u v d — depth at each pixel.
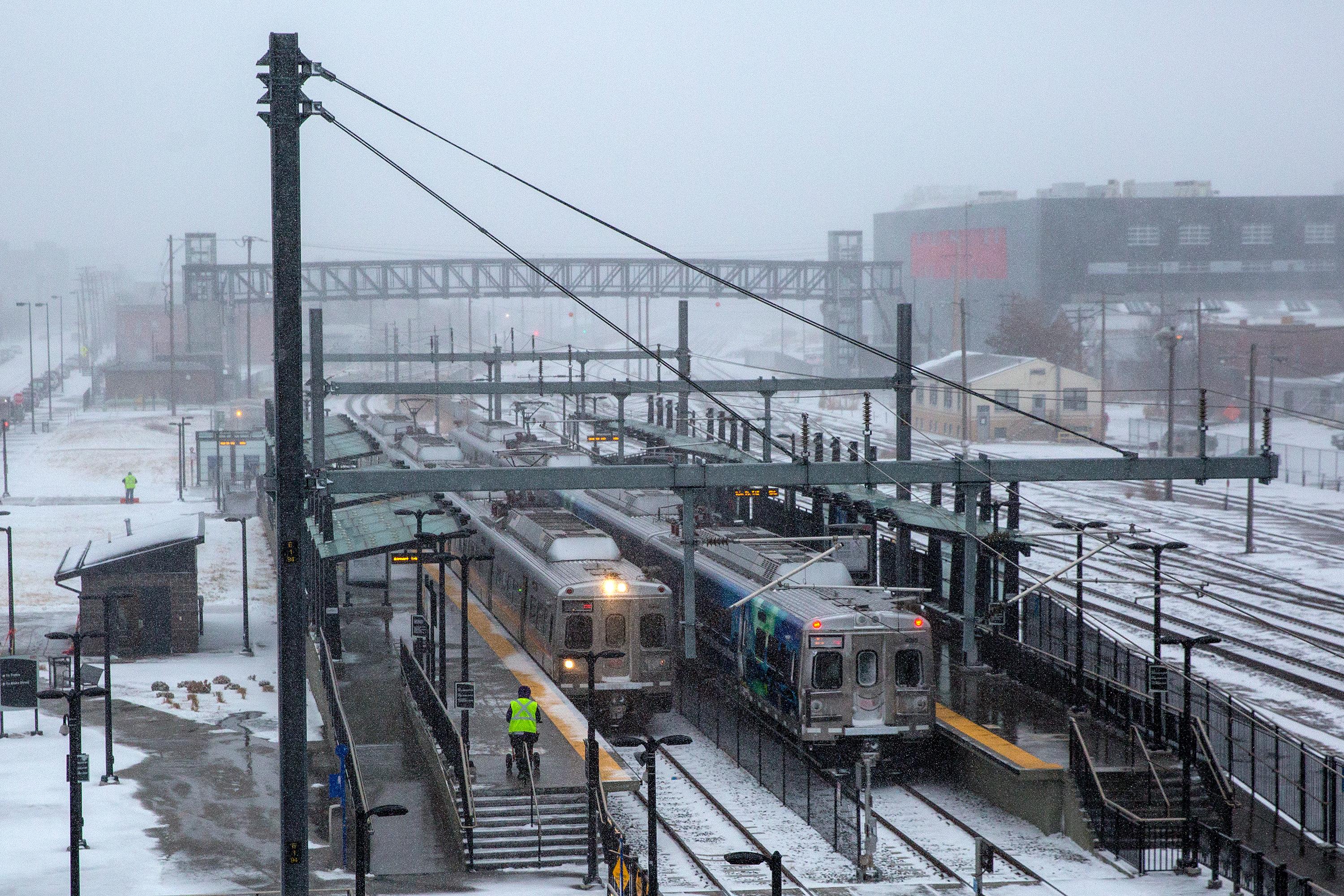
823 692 40.47
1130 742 39.50
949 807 39.16
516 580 54.34
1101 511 99.50
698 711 47.91
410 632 57.22
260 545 91.81
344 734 40.12
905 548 55.12
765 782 41.12
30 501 113.50
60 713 50.75
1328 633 59.28
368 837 34.41
